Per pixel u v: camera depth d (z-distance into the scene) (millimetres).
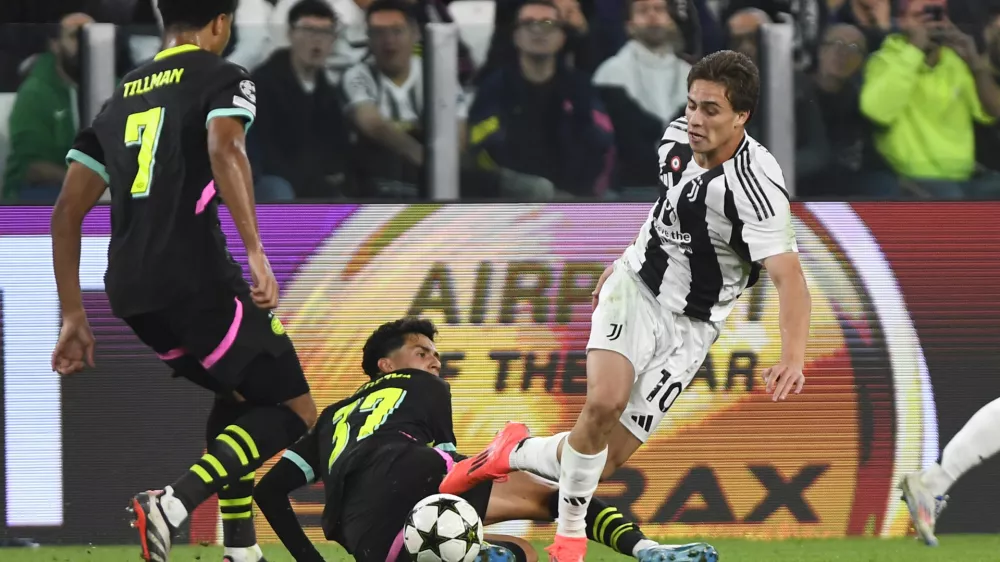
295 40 20641
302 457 14359
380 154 20922
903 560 17531
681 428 20500
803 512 20531
